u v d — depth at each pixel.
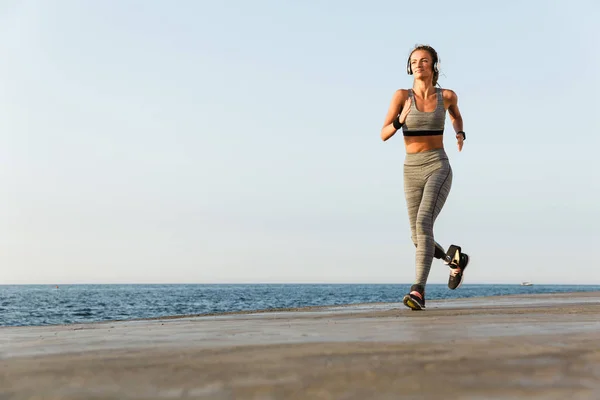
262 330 2.60
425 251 4.53
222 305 33.28
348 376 1.32
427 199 4.61
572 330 2.34
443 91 4.73
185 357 1.68
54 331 2.97
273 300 42.12
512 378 1.29
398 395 1.13
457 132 4.93
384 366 1.45
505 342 1.90
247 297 53.28
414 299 4.32
